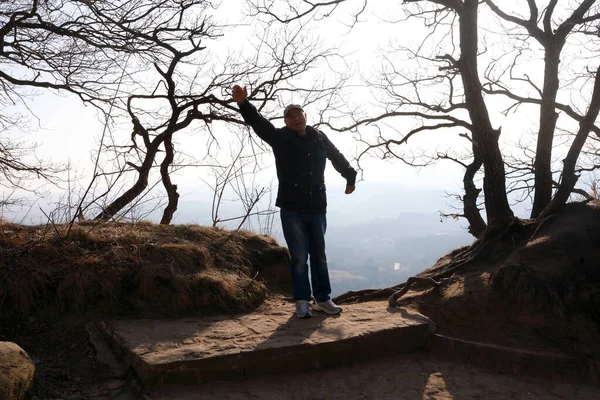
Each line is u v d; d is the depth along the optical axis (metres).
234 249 5.71
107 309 4.38
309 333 4.00
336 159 4.70
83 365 3.67
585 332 4.25
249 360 3.53
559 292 4.59
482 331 4.44
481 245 5.81
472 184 8.58
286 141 4.39
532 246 5.03
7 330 3.99
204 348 3.60
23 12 8.08
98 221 5.45
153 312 4.46
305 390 3.44
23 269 4.33
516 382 3.75
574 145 5.60
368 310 4.81
